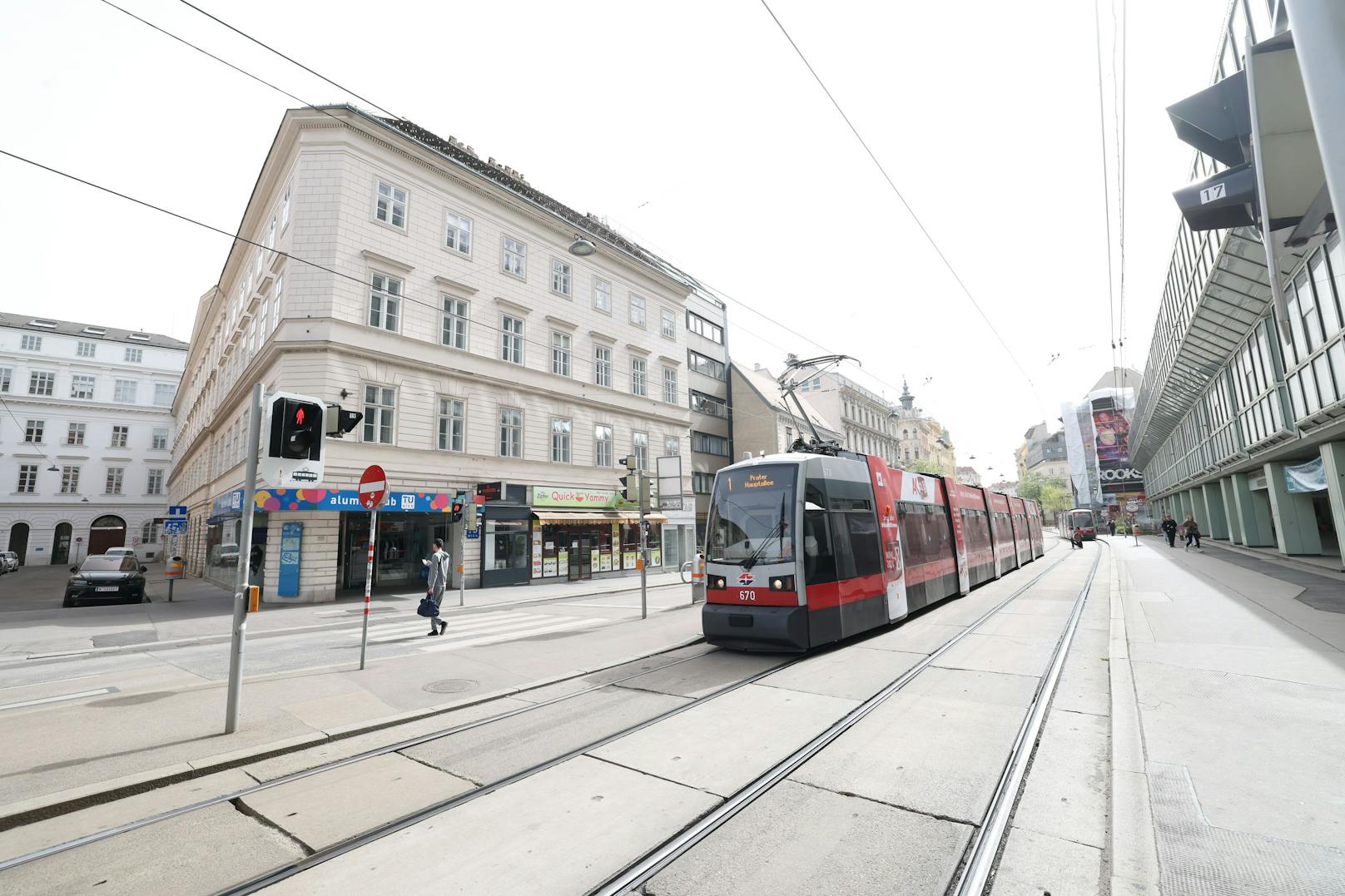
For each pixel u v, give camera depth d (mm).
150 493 49875
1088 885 3162
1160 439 42344
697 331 37438
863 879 3295
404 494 19062
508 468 22516
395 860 3646
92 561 18031
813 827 3877
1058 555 32906
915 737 5371
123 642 11250
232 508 19641
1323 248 13375
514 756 5281
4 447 44750
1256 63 4016
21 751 5414
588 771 4887
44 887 3459
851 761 4906
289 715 6414
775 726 5789
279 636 12219
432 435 20312
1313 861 3148
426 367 20172
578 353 26125
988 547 18156
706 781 4605
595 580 24938
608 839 3801
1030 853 3498
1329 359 13773
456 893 3303
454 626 13062
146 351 51281
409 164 20766
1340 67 2420
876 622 10016
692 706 6555
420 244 20766
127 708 6750
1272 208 4480
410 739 5816
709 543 9578
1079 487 79125
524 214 24438
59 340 48062
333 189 18891
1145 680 6488
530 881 3379
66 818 4285
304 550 17531
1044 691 6625
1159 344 28234
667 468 16562
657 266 31484
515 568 22453
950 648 8867
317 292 18328
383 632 12305
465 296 21859
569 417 25203
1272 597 11656
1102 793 4230
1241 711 5383
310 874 3537
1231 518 27156
